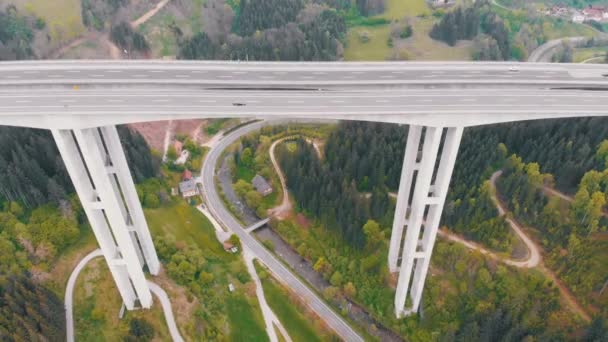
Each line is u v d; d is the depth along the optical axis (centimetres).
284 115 7369
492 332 8512
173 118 7275
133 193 8588
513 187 10419
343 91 8056
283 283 10569
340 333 9694
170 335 8975
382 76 8569
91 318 9038
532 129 11100
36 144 10944
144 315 9212
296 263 11112
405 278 9025
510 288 9250
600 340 7938
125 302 9156
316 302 10231
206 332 9231
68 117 6900
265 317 9869
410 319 9700
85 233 10650
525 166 10669
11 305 8075
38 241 10056
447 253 10050
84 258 10125
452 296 9644
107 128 7556
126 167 8281
